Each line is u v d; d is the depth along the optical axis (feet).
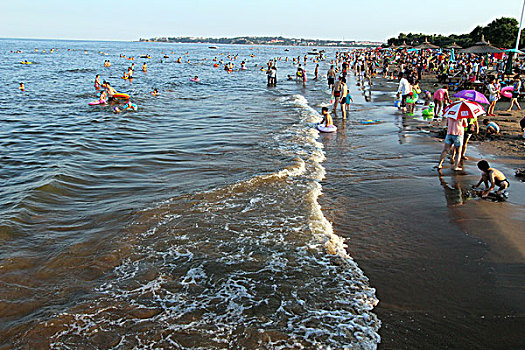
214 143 44.45
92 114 63.05
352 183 31.27
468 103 31.50
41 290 17.53
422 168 34.40
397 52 304.71
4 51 346.13
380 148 41.73
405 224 23.77
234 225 23.77
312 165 35.91
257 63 249.34
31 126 53.11
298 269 19.24
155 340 14.60
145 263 19.72
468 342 14.32
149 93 91.15
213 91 98.37
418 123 54.34
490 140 42.86
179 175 33.40
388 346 14.25
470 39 231.71
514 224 23.15
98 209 26.16
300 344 14.39
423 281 18.06
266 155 39.47
